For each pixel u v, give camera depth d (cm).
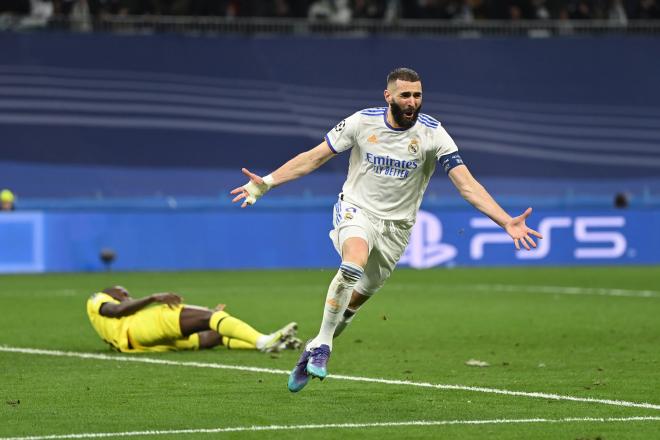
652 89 8712
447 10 8812
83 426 2023
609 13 8975
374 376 2672
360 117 2314
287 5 8669
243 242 6744
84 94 7944
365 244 2269
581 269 6681
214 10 8562
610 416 2131
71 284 5644
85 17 8231
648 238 7119
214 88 8175
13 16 8200
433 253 6838
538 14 8881
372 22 8669
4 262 6394
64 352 3128
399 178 2314
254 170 7781
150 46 8281
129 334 3097
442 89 8481
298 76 8369
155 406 2244
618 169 8169
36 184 7400
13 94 7819
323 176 7581
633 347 3266
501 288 5459
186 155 7775
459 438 1919
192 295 5050
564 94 8581
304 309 4456
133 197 7425
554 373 2723
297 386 2223
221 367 2798
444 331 3694
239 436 1934
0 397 2356
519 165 8056
